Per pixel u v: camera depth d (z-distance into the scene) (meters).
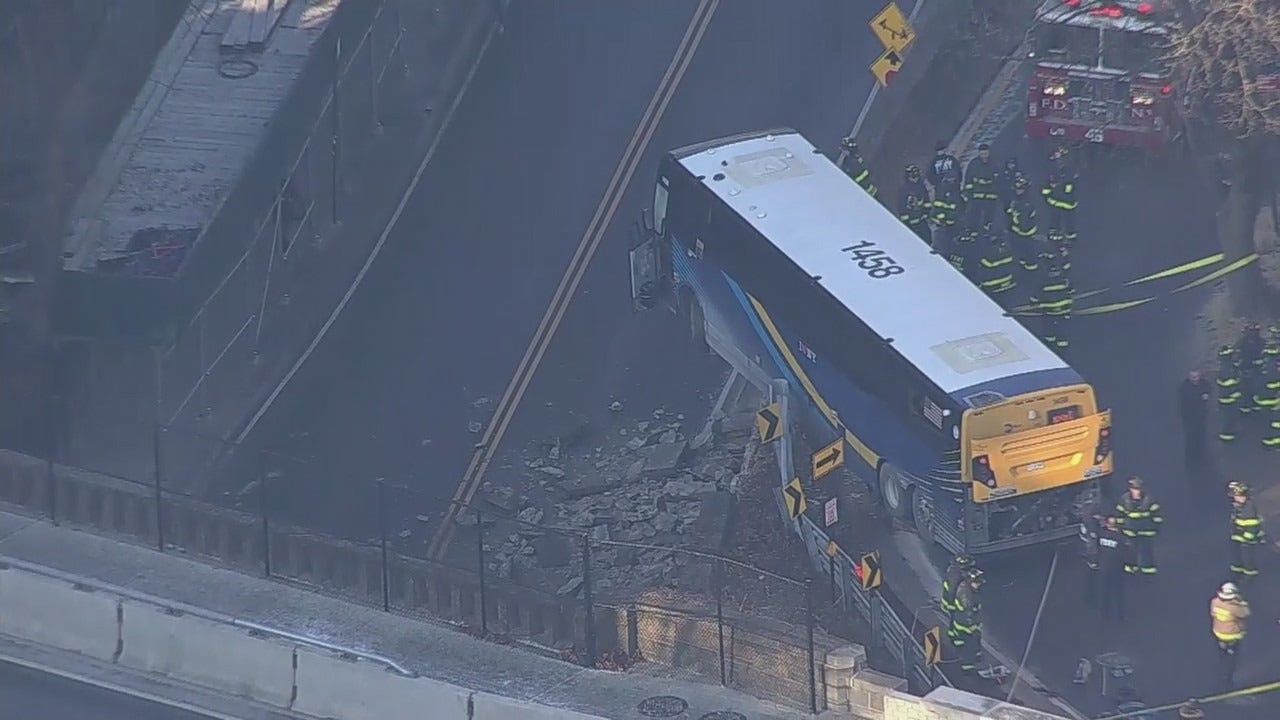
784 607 128.62
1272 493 138.12
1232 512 130.25
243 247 177.88
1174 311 161.50
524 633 122.69
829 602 129.00
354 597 126.62
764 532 141.00
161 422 156.00
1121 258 169.88
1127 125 181.88
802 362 148.12
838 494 143.50
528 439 157.00
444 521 144.62
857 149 175.50
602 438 156.88
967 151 189.75
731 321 158.12
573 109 198.62
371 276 178.12
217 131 196.62
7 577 124.25
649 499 147.88
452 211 186.00
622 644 120.06
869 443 141.38
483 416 160.12
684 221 162.38
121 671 119.88
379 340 169.75
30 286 165.38
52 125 179.88
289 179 183.62
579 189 187.75
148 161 191.25
